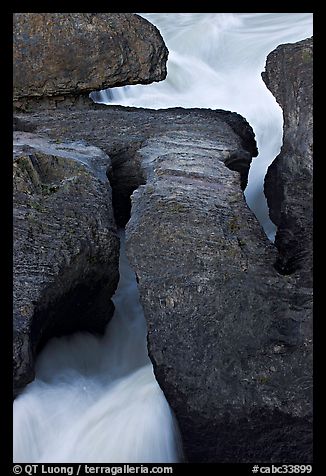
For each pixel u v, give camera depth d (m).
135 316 7.63
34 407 6.15
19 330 6.13
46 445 6.05
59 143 7.99
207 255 6.30
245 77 14.20
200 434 6.05
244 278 6.20
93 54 8.84
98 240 6.85
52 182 7.11
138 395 6.30
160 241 6.39
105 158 7.77
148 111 9.30
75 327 7.18
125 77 9.03
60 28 8.74
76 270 6.72
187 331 6.12
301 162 7.38
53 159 7.23
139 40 8.98
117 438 6.04
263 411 5.92
